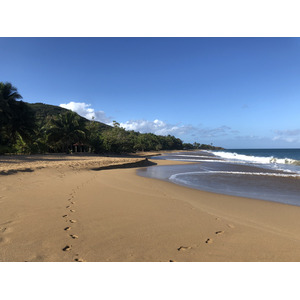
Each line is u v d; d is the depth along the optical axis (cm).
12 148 3122
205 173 1583
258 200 735
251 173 1582
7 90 3281
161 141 13525
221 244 371
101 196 714
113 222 466
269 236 411
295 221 509
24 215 489
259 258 329
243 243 377
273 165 2447
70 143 4466
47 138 4006
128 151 5844
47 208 549
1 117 2948
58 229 414
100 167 1691
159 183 1073
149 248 350
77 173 1299
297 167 2180
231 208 624
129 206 602
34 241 360
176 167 2139
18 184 836
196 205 646
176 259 320
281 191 914
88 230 416
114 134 5303
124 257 321
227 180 1227
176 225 460
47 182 923
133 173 1499
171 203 654
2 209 527
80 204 604
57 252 327
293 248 361
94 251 335
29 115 3425
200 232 423
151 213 542
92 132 5088
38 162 1748
